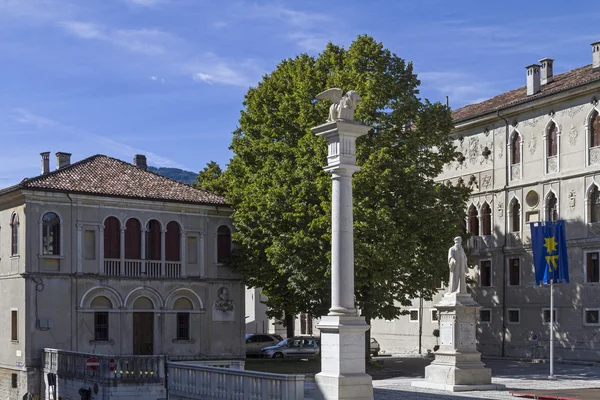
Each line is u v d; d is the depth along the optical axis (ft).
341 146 80.02
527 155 171.32
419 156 143.74
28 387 143.74
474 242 185.06
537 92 172.04
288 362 167.84
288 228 143.54
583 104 156.97
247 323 259.80
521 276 171.22
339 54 149.28
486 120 181.37
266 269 155.43
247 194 152.35
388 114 140.77
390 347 205.57
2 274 154.92
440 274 140.77
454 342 103.65
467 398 91.25
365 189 134.10
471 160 188.34
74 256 151.74
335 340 78.02
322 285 135.74
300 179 141.18
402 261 133.69
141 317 158.71
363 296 139.95
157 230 162.50
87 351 151.02
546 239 126.31
